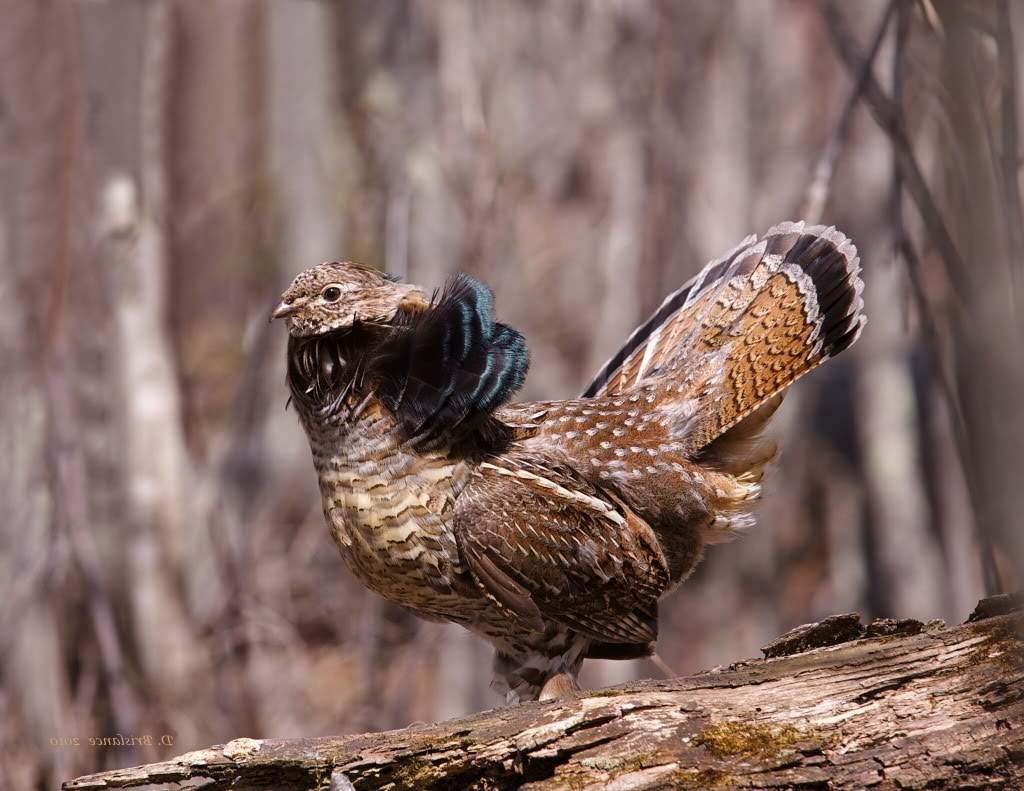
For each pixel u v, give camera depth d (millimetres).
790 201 14945
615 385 8102
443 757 5422
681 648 16234
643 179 14758
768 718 5348
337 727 12461
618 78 14945
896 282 14844
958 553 15117
